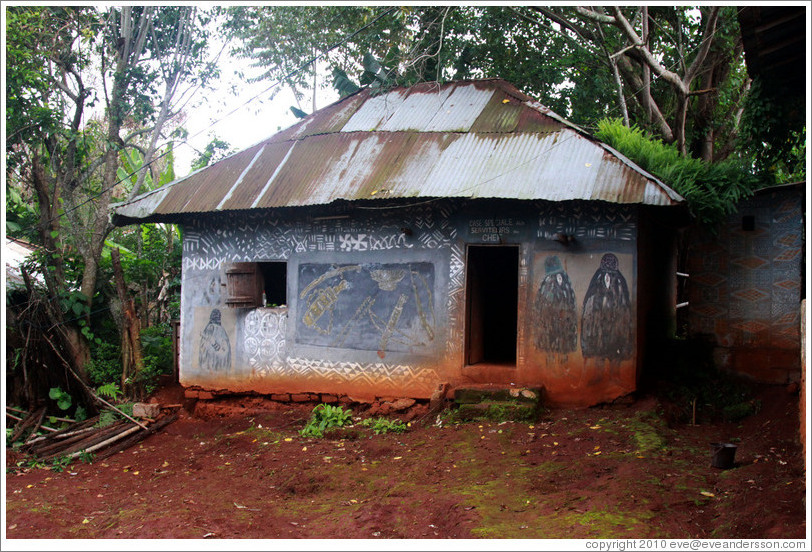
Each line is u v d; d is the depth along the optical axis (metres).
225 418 10.48
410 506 6.42
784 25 7.57
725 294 9.59
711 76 14.81
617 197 8.12
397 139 10.35
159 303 15.62
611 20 11.64
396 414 9.52
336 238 10.19
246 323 10.72
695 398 9.04
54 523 6.59
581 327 8.87
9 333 10.73
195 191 10.66
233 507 6.73
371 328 9.92
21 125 12.19
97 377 11.99
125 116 14.16
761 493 5.77
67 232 13.63
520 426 8.39
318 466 7.87
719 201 9.02
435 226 9.63
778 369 9.24
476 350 10.03
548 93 14.60
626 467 6.91
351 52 14.98
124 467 9.00
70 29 13.32
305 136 11.11
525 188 8.62
